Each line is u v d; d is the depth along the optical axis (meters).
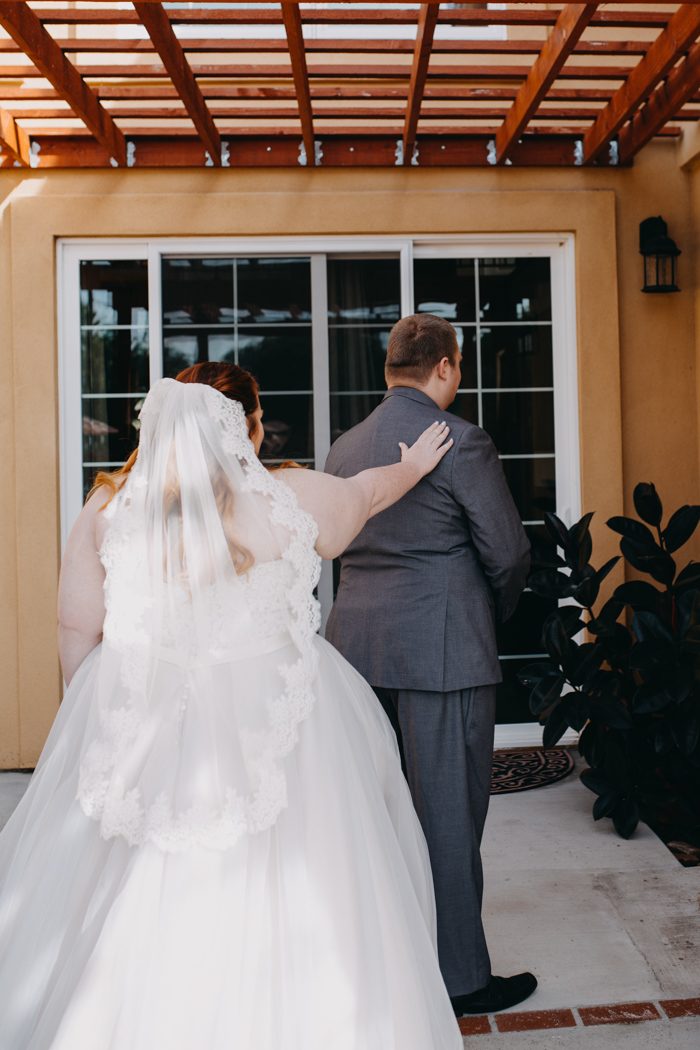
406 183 4.34
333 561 4.44
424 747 2.18
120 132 4.11
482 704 2.22
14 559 4.29
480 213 4.34
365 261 4.44
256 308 4.40
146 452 1.63
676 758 3.47
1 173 4.23
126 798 1.51
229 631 1.58
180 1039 1.33
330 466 2.38
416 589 2.20
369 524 2.26
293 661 1.62
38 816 1.64
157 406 1.63
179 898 1.42
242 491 1.59
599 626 3.56
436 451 2.14
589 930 2.73
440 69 3.66
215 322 4.39
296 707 1.58
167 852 1.45
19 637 4.26
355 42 3.50
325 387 4.41
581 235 4.36
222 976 1.38
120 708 1.58
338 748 1.63
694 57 3.39
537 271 4.51
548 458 4.54
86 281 4.38
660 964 2.54
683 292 4.47
